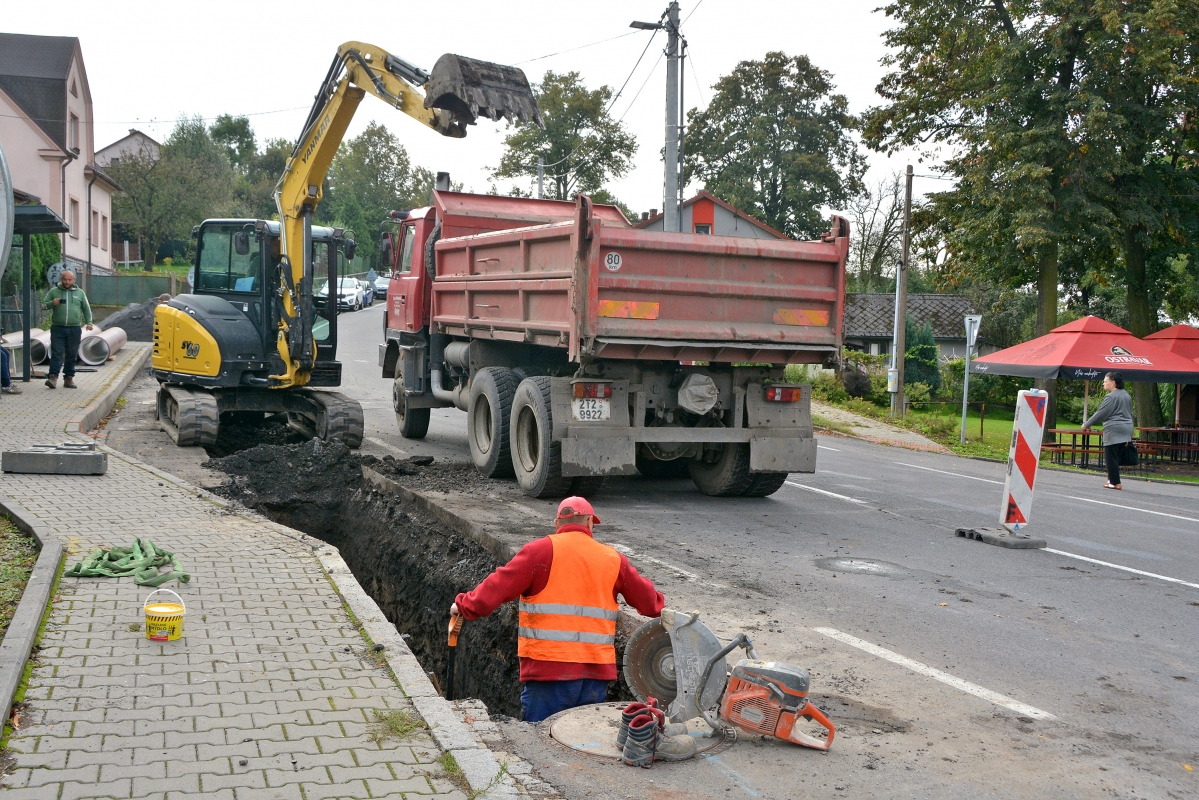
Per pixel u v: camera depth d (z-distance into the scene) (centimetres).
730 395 1004
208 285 1300
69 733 385
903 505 1106
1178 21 2178
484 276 1115
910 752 422
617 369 958
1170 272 2766
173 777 352
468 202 1315
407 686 455
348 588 609
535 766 388
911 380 4044
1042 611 667
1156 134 2375
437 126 1000
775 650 559
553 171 6694
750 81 5456
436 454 1306
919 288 6375
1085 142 2298
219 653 487
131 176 5634
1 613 523
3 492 834
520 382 1057
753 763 403
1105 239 2458
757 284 951
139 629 516
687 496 1095
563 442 923
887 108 2798
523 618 476
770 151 5319
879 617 635
